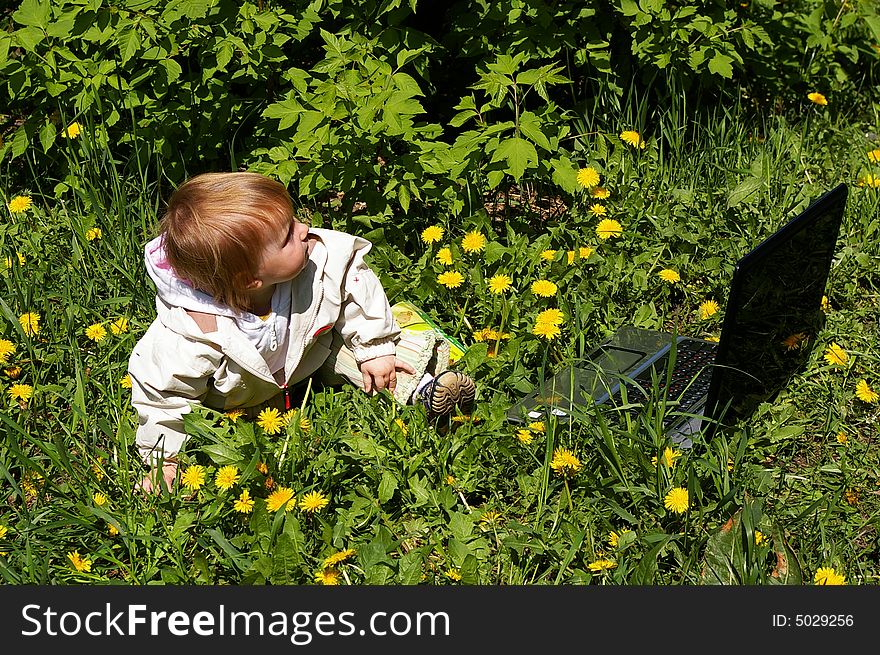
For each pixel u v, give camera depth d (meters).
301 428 2.82
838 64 5.08
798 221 2.95
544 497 2.69
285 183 3.64
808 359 3.34
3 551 2.63
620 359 3.28
